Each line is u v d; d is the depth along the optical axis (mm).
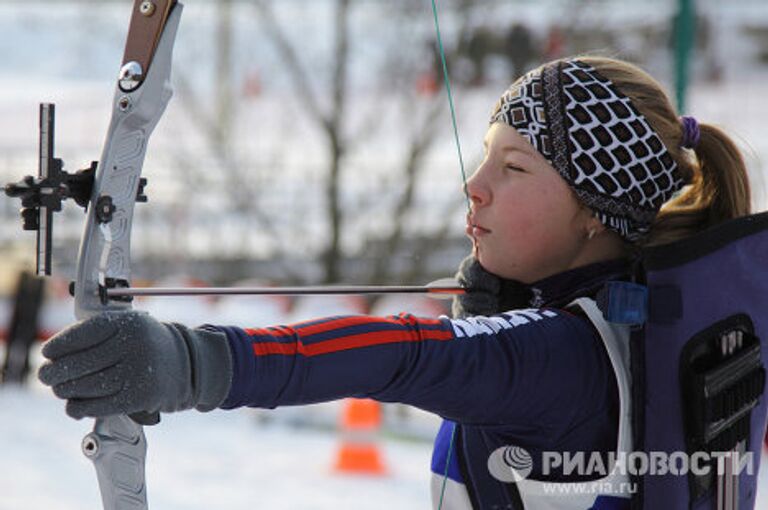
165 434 12898
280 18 21328
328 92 20078
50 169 2793
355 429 11648
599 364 3164
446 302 15289
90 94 28531
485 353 2955
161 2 2883
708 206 3723
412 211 18812
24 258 16375
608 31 18406
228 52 20688
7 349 14812
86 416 2549
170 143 20328
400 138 19203
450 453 3371
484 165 3492
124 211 2889
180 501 10328
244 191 19484
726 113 24312
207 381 2617
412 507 10438
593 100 3381
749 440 3633
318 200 19641
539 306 3447
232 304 17453
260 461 11828
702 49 26234
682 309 3254
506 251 3447
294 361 2713
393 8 19109
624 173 3398
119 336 2533
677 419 3246
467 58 17656
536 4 18188
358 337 2801
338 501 10523
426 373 2869
